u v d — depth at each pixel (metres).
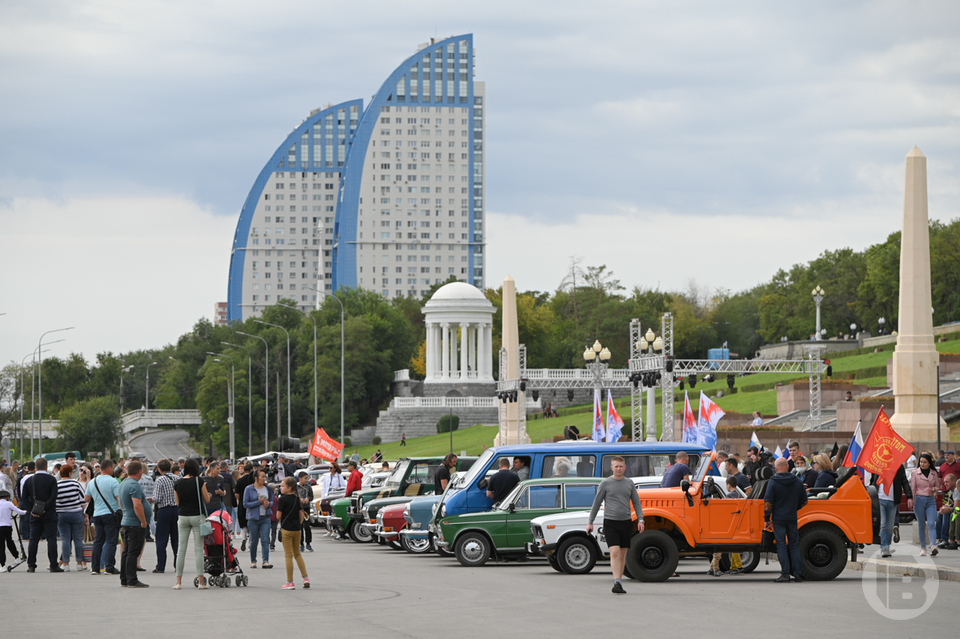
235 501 36.12
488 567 28.91
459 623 17.45
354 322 163.25
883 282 138.12
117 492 27.36
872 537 24.36
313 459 92.00
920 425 52.12
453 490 31.09
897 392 52.94
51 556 28.05
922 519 27.22
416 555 34.47
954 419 66.44
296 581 25.02
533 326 176.00
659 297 180.88
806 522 24.25
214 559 23.62
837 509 24.38
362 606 19.94
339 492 46.91
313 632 16.48
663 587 22.91
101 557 29.88
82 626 17.30
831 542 24.25
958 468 30.69
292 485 23.31
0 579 25.80
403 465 40.94
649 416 68.62
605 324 157.88
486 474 30.36
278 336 168.62
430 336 157.50
